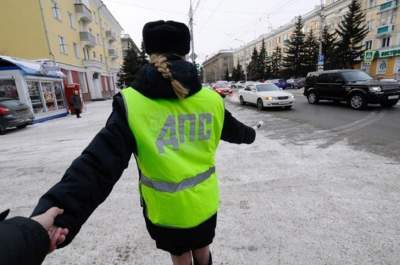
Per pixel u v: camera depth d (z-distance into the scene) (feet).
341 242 7.68
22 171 16.47
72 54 88.22
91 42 100.78
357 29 114.62
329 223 8.66
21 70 41.29
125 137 3.24
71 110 54.90
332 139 20.02
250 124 28.73
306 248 7.50
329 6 143.54
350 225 8.50
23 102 41.47
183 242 4.03
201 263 4.89
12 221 2.22
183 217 3.84
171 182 3.67
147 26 3.67
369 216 8.96
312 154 16.33
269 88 46.44
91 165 2.88
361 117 29.32
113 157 3.06
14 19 68.13
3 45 68.74
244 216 9.36
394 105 37.09
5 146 25.50
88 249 8.02
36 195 12.63
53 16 74.79
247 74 239.09
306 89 47.29
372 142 18.43
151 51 3.72
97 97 111.45
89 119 43.93
